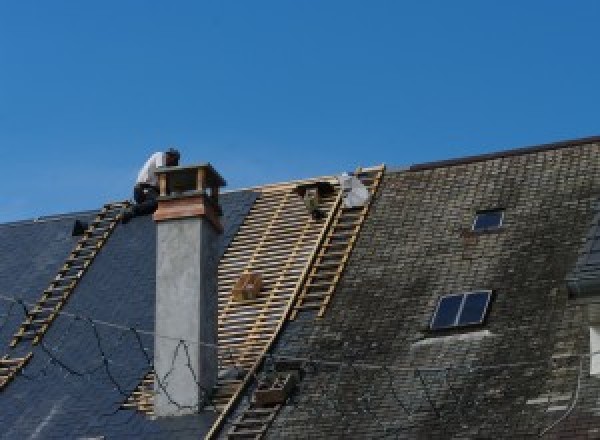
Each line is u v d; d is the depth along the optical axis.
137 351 36.78
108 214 43.00
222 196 42.03
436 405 31.25
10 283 40.78
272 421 32.56
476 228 36.69
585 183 36.91
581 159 37.91
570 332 31.92
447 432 30.39
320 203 39.91
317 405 32.56
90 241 41.78
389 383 32.44
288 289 36.97
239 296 37.22
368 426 31.39
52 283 40.06
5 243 43.12
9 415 35.47
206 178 36.59
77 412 35.00
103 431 34.09
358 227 38.09
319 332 34.97
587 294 29.73
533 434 29.41
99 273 40.22
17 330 38.72
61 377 36.56
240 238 39.69
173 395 34.34
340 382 33.06
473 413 30.66
